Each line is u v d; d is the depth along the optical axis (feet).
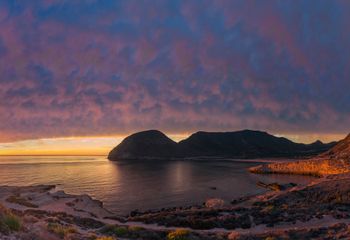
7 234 46.42
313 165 517.96
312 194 198.29
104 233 98.48
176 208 207.00
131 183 371.97
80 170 597.11
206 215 147.74
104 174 501.56
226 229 114.93
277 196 205.05
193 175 480.23
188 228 118.62
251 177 453.58
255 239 91.81
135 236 95.35
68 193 294.05
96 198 264.72
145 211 203.31
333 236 89.76
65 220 122.42
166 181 392.06
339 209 145.79
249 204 194.39
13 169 631.56
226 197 265.54
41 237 50.37
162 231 101.40
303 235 94.32
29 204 189.57
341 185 207.21
